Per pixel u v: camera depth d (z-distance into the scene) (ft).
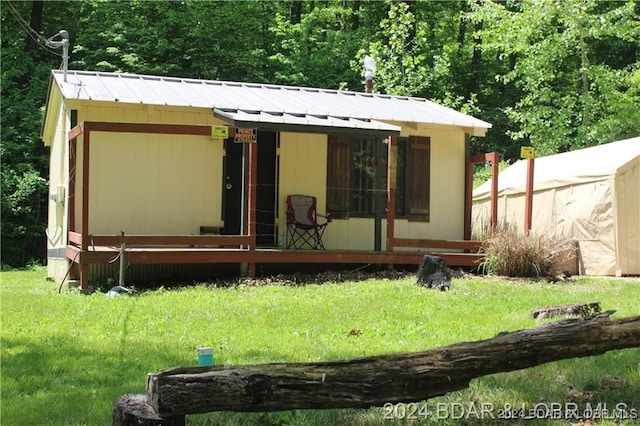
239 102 43.14
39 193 74.95
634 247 43.98
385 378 12.10
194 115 41.86
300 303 30.42
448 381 12.64
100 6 83.61
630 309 27.53
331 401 11.77
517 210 52.29
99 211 40.32
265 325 25.40
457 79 101.81
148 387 11.51
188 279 39.93
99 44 84.02
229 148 43.27
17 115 76.43
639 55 82.48
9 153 74.74
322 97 50.19
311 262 39.99
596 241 44.93
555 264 41.83
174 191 41.75
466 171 47.24
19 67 79.10
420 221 46.39
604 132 70.44
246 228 39.68
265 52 92.53
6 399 16.07
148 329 24.67
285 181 44.16
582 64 72.33
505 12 75.36
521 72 76.84
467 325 25.22
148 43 83.61
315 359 19.62
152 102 39.52
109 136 40.52
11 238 75.25
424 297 32.09
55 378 18.03
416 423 13.97
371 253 41.11
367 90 57.47
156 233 41.34
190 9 84.17
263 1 93.35
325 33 100.99
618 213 43.78
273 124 37.58
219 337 23.16
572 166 49.03
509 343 13.35
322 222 44.68
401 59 83.82
